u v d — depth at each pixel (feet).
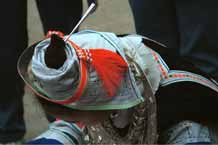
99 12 27.04
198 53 18.21
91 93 9.59
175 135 10.60
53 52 9.33
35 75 9.38
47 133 11.21
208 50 18.16
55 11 19.57
